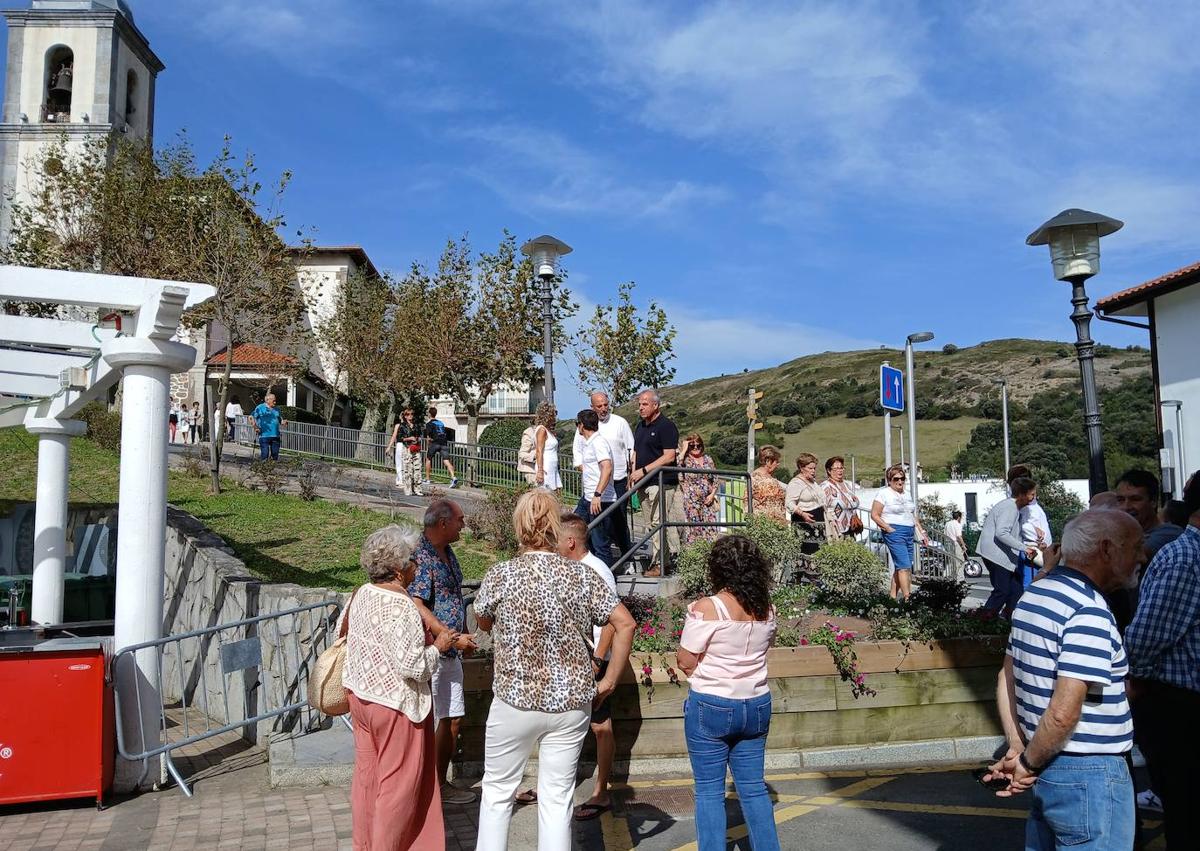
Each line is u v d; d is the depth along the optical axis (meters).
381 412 41.47
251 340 20.38
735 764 4.59
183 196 21.05
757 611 4.59
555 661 4.34
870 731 7.18
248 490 18.81
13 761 6.00
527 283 35.25
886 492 11.30
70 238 24.83
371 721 4.60
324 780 6.55
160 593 6.73
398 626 4.67
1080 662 3.29
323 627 7.81
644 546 10.77
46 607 9.49
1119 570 3.48
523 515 4.59
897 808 6.02
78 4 40.88
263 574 11.57
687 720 4.59
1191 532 4.17
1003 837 5.45
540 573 4.44
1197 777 4.09
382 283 40.16
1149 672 4.11
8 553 15.91
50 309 20.06
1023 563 9.48
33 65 40.81
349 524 15.26
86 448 21.16
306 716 7.67
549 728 4.31
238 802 6.18
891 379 13.50
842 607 8.42
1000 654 7.44
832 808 6.05
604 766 5.84
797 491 12.55
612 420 9.96
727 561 4.64
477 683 6.57
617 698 6.78
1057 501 38.09
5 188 39.25
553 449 11.66
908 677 7.27
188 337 25.55
